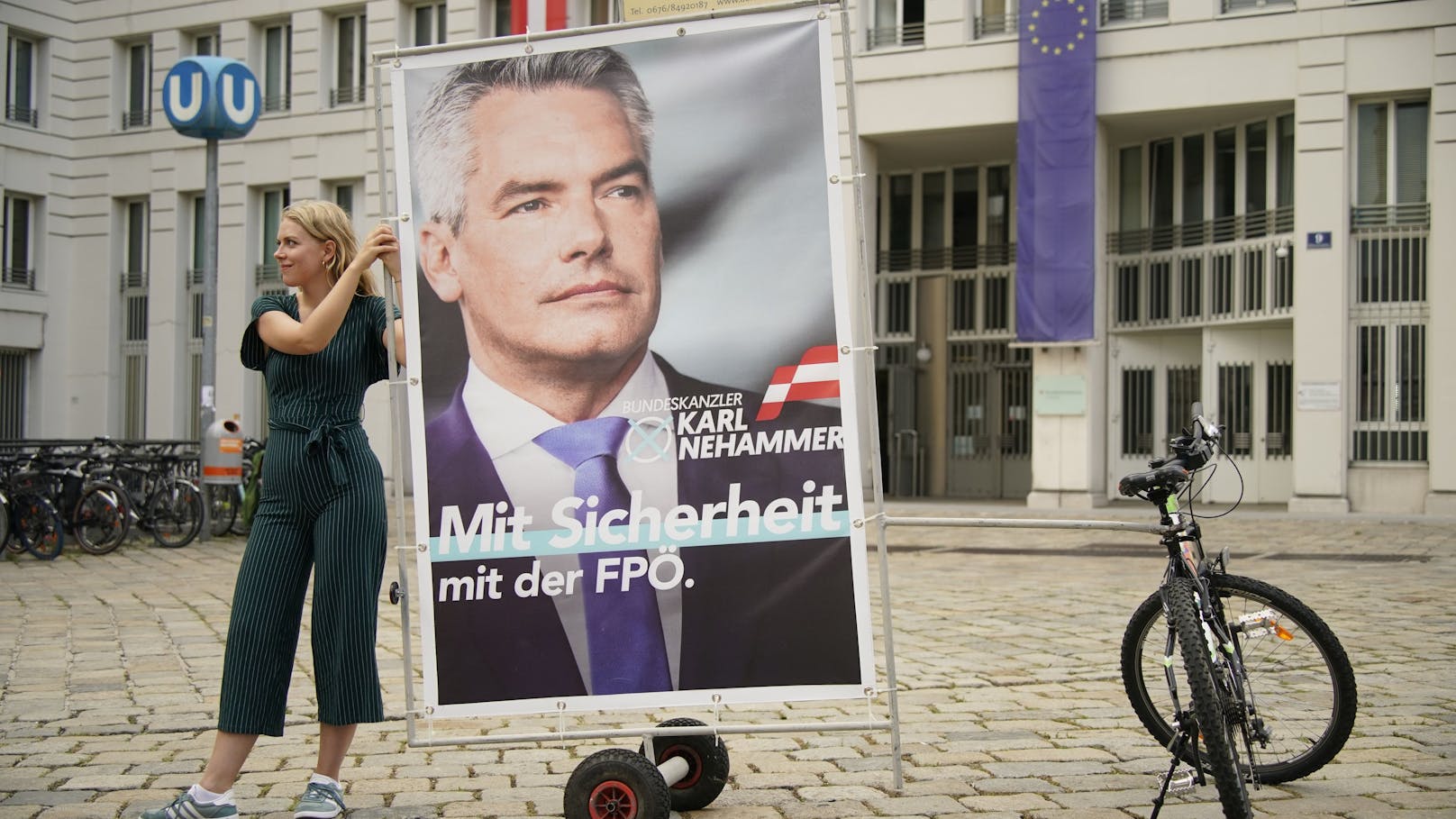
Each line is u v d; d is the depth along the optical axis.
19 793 4.74
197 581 11.73
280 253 4.45
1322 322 19.89
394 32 26.20
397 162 4.49
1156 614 4.85
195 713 6.16
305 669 7.31
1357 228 19.98
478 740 4.35
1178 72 20.78
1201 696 3.97
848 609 4.34
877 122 22.70
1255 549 14.13
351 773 5.05
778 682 4.34
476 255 4.45
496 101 4.46
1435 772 4.80
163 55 28.92
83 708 6.27
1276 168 21.14
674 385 4.39
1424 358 19.56
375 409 25.42
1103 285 22.06
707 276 4.39
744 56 4.41
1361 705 5.96
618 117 4.43
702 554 4.36
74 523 14.37
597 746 5.47
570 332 4.41
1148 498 4.62
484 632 4.39
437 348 4.45
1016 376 24.59
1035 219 21.55
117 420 29.72
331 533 4.27
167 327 28.77
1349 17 19.69
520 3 24.05
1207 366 22.16
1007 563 12.91
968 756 5.16
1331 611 9.03
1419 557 13.19
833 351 4.36
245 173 27.80
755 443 4.36
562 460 4.41
